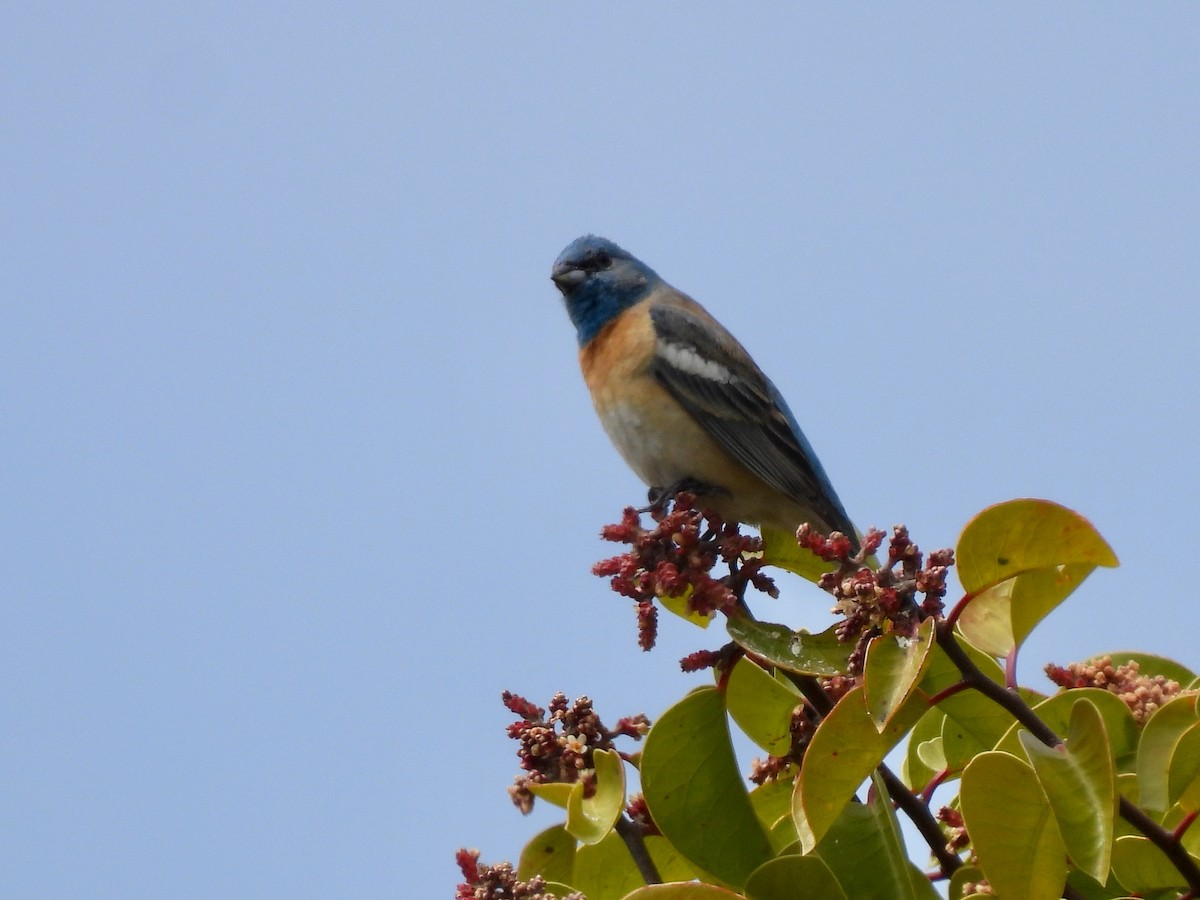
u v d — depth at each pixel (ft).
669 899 26.55
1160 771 27.66
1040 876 25.55
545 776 32.12
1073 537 26.99
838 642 31.27
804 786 27.71
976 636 32.81
